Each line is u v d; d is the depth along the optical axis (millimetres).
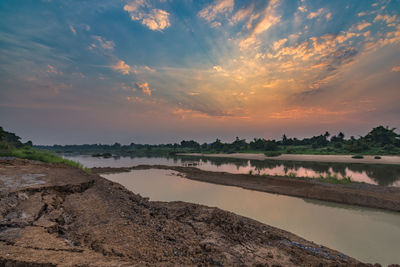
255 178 31172
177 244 7043
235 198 20547
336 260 7832
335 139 128000
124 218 8266
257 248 7898
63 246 5105
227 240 8133
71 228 6879
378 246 10094
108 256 5184
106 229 7035
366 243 10422
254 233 9430
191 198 20484
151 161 78188
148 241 6758
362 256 9156
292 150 106250
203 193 22906
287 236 10141
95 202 9703
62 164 20562
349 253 9414
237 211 16031
